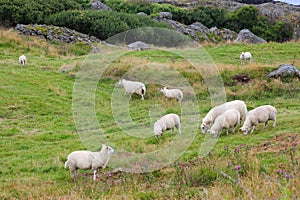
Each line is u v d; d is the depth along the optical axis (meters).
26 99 18.33
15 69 23.12
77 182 9.83
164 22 45.41
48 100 18.48
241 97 19.59
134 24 39.66
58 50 30.84
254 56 29.14
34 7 43.75
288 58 28.58
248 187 7.28
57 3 47.94
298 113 15.57
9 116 16.62
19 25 34.38
